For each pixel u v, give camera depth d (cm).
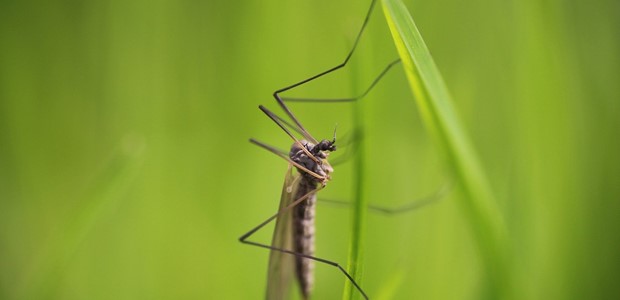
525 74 16
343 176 18
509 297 15
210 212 19
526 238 16
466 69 18
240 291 18
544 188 16
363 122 15
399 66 18
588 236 17
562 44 16
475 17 18
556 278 17
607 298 16
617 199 17
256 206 18
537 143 16
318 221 18
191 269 18
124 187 17
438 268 18
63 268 17
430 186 18
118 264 18
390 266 18
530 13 16
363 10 18
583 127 17
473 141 18
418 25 18
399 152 18
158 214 19
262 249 18
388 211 18
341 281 18
